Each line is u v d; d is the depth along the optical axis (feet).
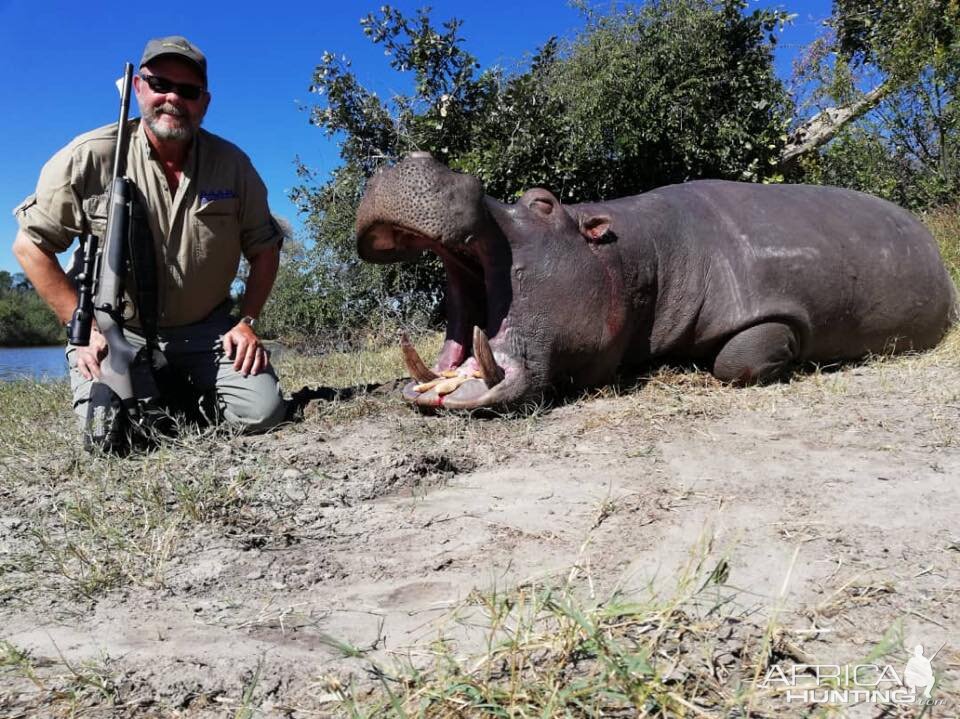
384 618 7.47
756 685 5.95
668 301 16.44
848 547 8.48
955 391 14.84
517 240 14.79
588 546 8.81
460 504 10.52
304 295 41.83
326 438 13.93
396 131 37.60
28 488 11.43
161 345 15.15
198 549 9.18
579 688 5.74
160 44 13.83
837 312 17.08
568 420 14.39
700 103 34.63
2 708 6.15
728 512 9.62
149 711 6.11
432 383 15.10
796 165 39.70
